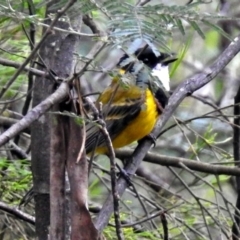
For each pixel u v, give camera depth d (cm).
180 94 900
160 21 492
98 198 1161
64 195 588
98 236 566
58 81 600
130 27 475
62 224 585
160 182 1273
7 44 920
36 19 518
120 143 1005
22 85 980
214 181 1170
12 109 1091
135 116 975
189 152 1324
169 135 1375
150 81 579
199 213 1035
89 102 564
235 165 1052
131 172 849
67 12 496
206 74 873
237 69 1525
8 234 967
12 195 935
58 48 662
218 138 1348
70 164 577
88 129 862
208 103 1076
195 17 500
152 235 923
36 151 739
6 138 488
